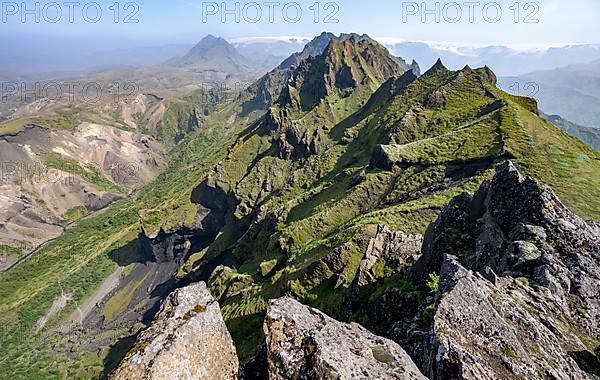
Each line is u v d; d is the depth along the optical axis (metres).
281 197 190.88
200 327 13.38
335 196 133.00
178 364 12.25
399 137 145.50
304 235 115.94
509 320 18.33
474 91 155.00
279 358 13.26
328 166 191.75
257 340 57.25
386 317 31.22
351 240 69.69
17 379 158.62
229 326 79.94
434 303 20.77
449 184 102.00
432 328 17.09
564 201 76.69
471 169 104.62
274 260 111.69
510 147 102.12
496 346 16.25
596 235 27.28
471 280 19.75
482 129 116.81
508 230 29.97
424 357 17.28
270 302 15.26
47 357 173.12
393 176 120.69
